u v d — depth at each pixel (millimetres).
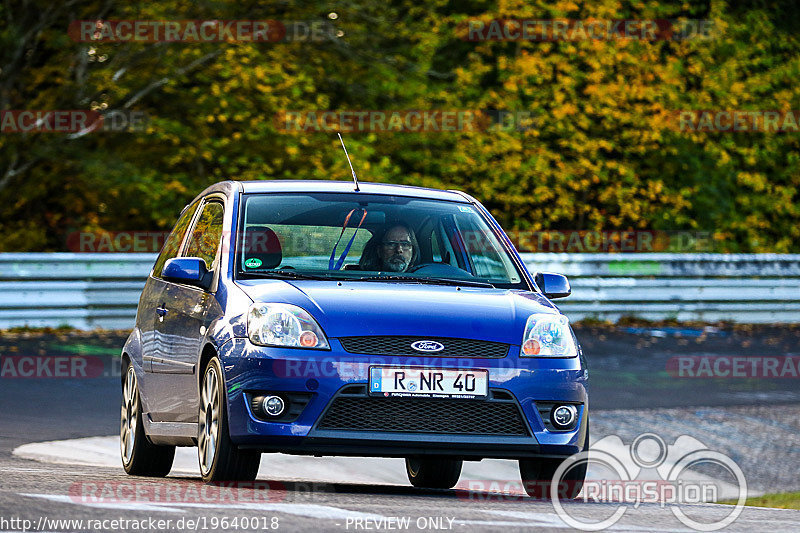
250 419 23578
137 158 86438
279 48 85375
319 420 23484
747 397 51250
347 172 83750
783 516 23328
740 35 100438
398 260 27359
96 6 83500
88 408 44594
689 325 77000
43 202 89000
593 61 91062
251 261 26297
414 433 23797
